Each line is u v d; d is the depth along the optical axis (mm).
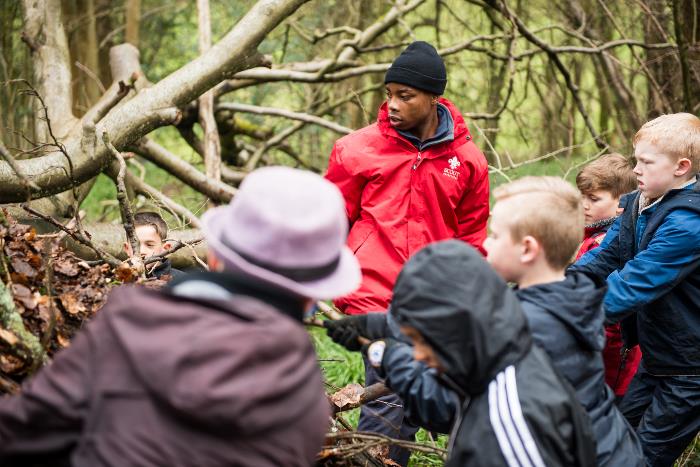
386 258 3266
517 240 2031
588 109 10797
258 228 1496
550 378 1809
